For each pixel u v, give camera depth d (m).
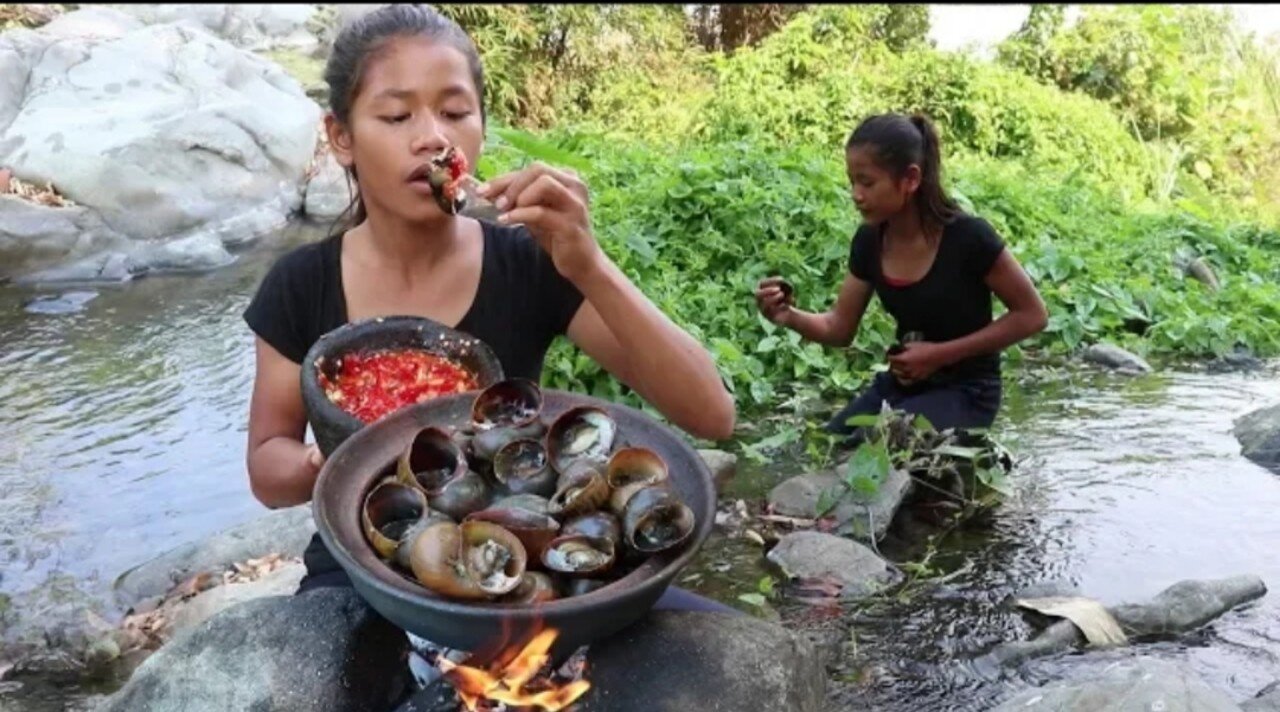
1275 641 3.05
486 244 2.42
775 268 5.90
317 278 2.39
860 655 3.06
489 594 1.67
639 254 5.67
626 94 11.74
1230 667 2.94
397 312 2.38
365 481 1.92
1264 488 4.04
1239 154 11.61
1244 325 5.83
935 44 13.23
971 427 4.17
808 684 2.33
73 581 3.59
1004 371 5.40
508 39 11.63
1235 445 4.43
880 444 3.81
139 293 6.64
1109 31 11.98
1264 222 9.37
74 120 7.39
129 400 5.07
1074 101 11.11
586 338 2.43
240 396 5.14
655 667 2.16
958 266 4.20
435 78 2.18
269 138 8.19
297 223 8.23
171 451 4.57
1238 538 3.66
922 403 4.25
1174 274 6.88
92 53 8.03
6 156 7.20
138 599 3.50
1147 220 7.91
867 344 5.43
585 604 1.66
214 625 2.31
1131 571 3.48
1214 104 11.82
